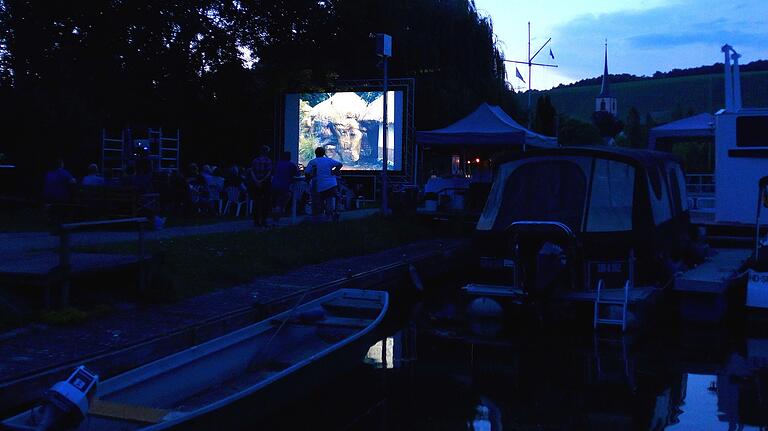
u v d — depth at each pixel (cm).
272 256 1270
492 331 1049
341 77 3369
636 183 1087
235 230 1557
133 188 1473
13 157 2158
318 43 3161
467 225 1947
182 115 2847
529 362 876
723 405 709
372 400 725
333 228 1617
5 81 2225
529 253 1053
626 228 1073
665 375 816
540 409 700
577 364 870
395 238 1691
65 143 2147
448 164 3184
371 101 2948
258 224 1648
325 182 1750
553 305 1059
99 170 2470
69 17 2453
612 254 1068
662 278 1112
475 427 650
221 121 3048
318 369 718
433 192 2100
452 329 1069
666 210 1195
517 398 732
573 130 5956
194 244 1277
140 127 2820
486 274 1146
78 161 2294
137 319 844
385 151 1934
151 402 629
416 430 646
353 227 1664
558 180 1121
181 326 818
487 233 1139
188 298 976
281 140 3025
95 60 2491
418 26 3862
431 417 682
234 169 2123
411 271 1348
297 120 3014
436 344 973
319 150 1773
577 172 1114
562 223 1077
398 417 678
